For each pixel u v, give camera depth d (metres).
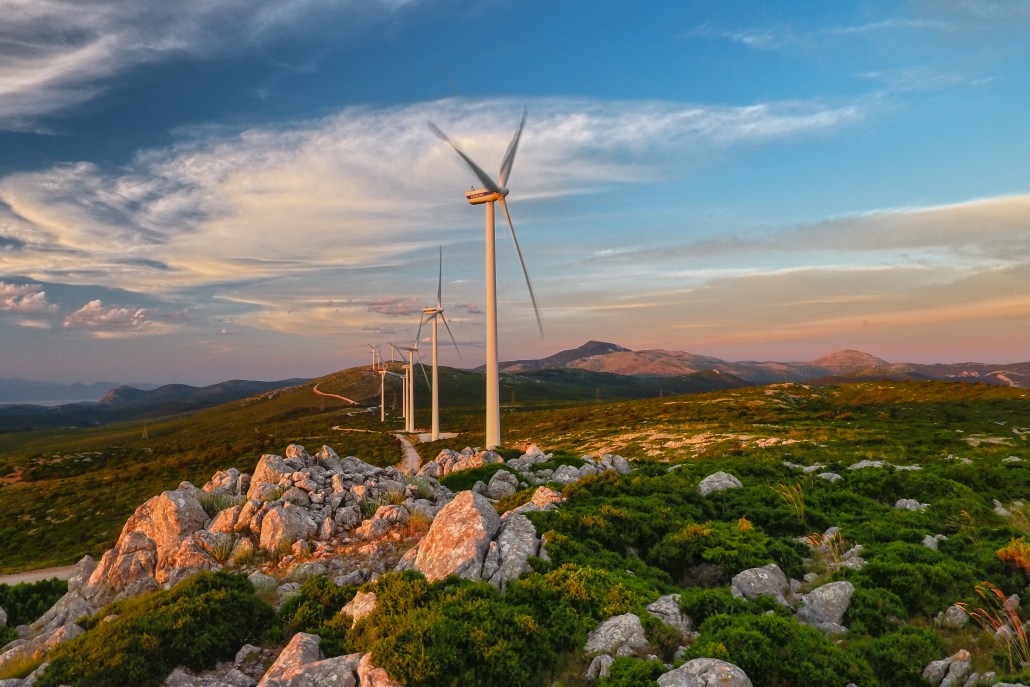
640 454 66.38
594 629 14.52
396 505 29.00
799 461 49.75
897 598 17.25
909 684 13.65
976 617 15.77
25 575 48.12
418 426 181.25
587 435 95.88
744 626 13.79
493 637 13.20
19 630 25.25
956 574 18.39
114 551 27.67
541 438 105.12
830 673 12.60
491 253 56.72
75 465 140.50
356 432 175.12
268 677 12.91
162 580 25.17
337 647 14.84
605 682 12.00
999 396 95.69
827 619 16.92
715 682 11.37
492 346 56.59
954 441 58.38
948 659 13.91
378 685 12.01
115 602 19.98
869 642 14.88
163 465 115.38
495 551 18.77
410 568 18.98
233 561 25.41
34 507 87.44
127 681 13.98
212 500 30.36
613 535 21.58
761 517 26.72
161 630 15.38
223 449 130.50
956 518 26.98
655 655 13.40
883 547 21.41
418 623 13.08
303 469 33.72
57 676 13.96
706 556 20.06
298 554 25.09
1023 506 29.89
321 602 17.62
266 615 17.52
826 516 27.03
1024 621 15.72
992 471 35.62
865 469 35.94
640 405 146.75
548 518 21.88
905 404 97.75
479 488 33.78
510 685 12.43
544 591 15.73
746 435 68.75
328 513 28.78
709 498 29.39
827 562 21.75
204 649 15.35
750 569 18.84
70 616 24.41
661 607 15.29
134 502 83.94
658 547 21.23
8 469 137.38
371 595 16.95
